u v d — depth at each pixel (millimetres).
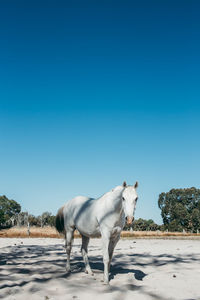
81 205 6711
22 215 57062
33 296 4785
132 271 7207
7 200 82938
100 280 6055
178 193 85312
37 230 40688
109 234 5785
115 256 10016
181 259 9578
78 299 4664
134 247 14359
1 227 52594
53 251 11602
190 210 84250
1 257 9555
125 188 5414
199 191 84125
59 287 5375
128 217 5023
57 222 7609
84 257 6965
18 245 14523
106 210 5773
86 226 6379
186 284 5820
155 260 9227
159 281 6035
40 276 6254
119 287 5445
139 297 4797
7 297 4723
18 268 7223
